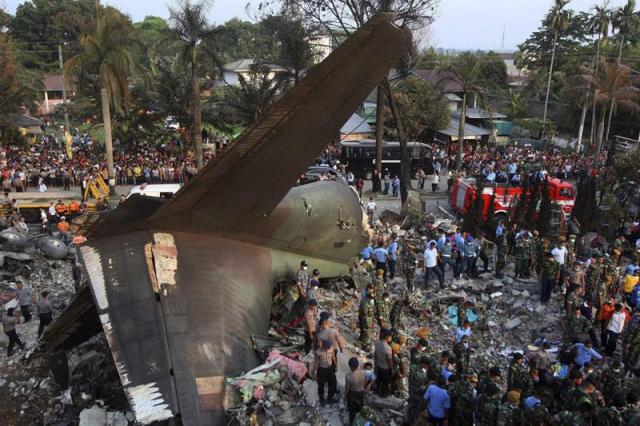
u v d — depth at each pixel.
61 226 22.81
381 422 10.43
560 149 53.62
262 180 11.70
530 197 23.89
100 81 33.84
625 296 16.97
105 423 10.39
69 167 37.53
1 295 17.42
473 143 53.66
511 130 61.25
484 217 24.39
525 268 19.58
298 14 32.06
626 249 23.72
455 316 16.92
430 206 33.78
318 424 9.81
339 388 11.12
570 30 72.94
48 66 80.75
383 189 38.84
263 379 9.89
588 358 12.79
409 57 32.00
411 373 10.31
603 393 11.66
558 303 17.73
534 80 67.62
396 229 24.64
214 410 8.76
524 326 16.69
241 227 12.53
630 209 28.33
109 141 34.38
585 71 44.34
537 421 9.06
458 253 19.61
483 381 10.18
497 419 9.23
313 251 15.46
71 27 35.56
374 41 10.60
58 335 12.02
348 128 51.41
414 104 50.75
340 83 10.91
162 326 9.61
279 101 10.71
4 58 44.78
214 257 11.59
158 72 51.44
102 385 11.79
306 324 11.93
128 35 33.88
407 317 16.94
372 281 16.03
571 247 19.16
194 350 9.45
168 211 11.28
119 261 10.67
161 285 10.23
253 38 66.38
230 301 10.84
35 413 11.72
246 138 10.88
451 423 10.03
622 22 55.53
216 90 53.72
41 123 57.09
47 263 20.78
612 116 55.66
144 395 8.63
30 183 37.47
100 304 9.93
